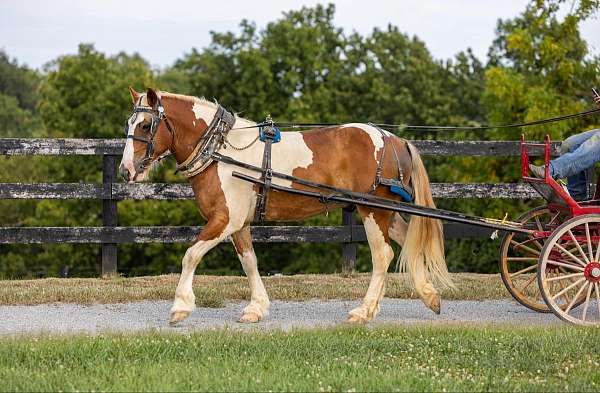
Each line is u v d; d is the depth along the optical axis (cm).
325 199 843
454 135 3155
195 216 3033
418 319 898
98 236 1177
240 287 1076
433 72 3491
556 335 742
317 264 2922
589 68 2494
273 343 711
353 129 867
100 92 3300
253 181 829
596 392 587
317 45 3384
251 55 3209
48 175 3216
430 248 875
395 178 865
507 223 877
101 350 683
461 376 630
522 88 2503
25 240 1170
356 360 665
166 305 984
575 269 827
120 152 1174
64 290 1041
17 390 573
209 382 588
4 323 873
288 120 3078
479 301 1023
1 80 5556
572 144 879
